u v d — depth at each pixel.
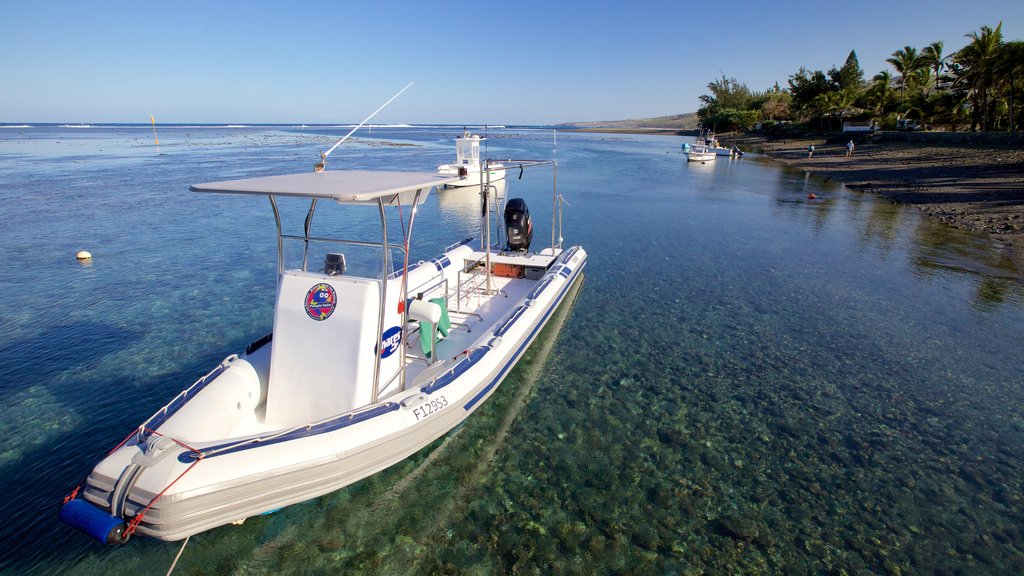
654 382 6.80
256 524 4.27
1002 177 22.39
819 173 32.28
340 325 4.30
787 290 10.43
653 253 13.38
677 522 4.48
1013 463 5.25
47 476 4.71
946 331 8.38
